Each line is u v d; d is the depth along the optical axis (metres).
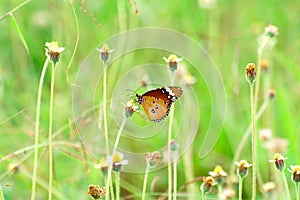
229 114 1.61
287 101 1.61
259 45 1.53
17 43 1.69
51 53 1.27
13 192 1.44
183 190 1.49
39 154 1.48
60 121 1.55
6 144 1.51
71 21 1.71
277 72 1.74
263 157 1.54
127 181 1.51
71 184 1.47
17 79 1.67
